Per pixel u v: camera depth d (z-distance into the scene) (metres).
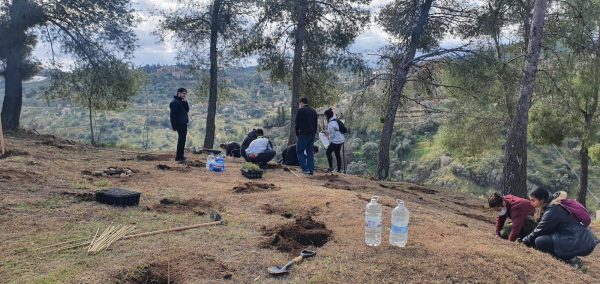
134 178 8.40
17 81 17.56
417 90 16.75
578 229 5.89
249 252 4.75
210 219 5.88
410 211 7.12
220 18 18.52
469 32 15.48
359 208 6.59
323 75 19.09
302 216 6.30
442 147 19.20
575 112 15.88
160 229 5.33
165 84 167.75
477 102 15.05
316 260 4.60
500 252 5.18
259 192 7.75
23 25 17.03
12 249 4.46
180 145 11.13
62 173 8.12
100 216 5.72
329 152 12.62
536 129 18.22
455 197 12.76
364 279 4.20
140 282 4.06
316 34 17.77
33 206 5.89
